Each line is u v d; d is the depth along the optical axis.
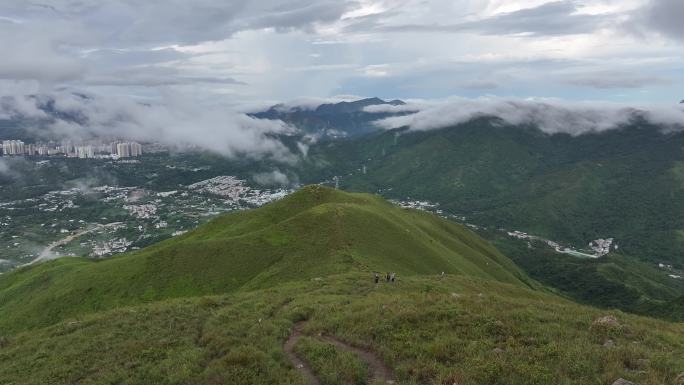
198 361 23.62
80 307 71.56
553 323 25.47
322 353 23.08
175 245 81.81
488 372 19.02
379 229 85.31
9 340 34.19
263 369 21.59
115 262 82.81
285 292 44.00
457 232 154.75
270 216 109.12
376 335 25.11
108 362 25.19
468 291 50.62
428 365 20.31
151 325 31.41
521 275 160.12
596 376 18.17
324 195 117.94
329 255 71.44
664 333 25.38
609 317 26.41
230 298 40.81
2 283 113.94
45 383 23.47
